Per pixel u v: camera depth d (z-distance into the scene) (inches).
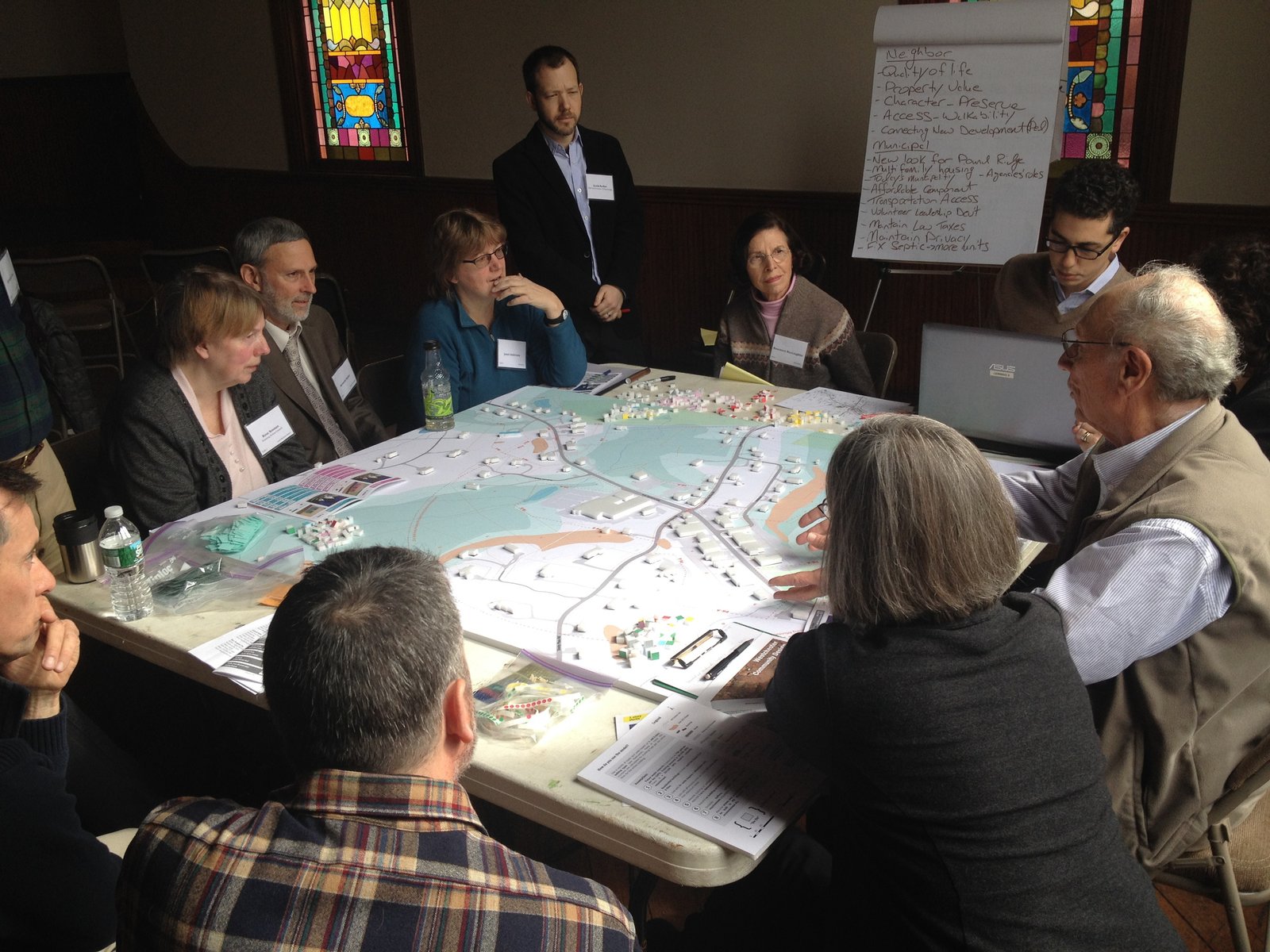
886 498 47.3
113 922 53.2
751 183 215.3
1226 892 62.8
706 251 226.2
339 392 122.7
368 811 35.6
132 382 94.6
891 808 46.6
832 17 194.2
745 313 138.4
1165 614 58.5
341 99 280.4
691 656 64.6
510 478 95.8
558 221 169.5
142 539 88.0
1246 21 161.0
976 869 45.2
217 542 83.2
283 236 113.0
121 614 72.9
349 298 297.9
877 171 171.6
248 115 300.4
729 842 49.4
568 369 127.9
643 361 179.8
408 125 265.9
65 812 51.9
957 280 197.9
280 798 38.4
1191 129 170.9
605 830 52.1
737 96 210.8
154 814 38.1
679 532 82.4
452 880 34.7
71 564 78.4
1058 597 60.4
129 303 299.7
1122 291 65.0
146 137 335.3
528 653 65.8
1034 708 46.7
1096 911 45.4
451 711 39.2
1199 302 62.3
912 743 45.7
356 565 39.9
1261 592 58.4
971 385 99.4
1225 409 64.1
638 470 96.7
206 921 33.8
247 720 105.5
